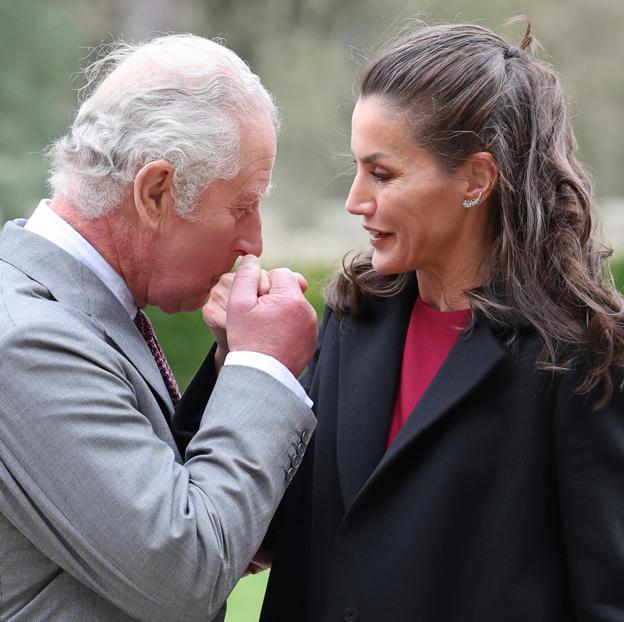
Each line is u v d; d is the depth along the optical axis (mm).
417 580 8250
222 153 8273
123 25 59969
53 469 7594
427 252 8484
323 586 8812
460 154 8188
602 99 65688
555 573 8227
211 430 8086
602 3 64250
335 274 9688
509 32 9414
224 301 8898
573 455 8023
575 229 8484
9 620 7941
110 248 8492
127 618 8094
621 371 8016
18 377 7633
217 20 62688
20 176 37188
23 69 39906
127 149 8180
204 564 7648
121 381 8031
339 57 64312
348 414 8906
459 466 8258
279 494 8125
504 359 8242
